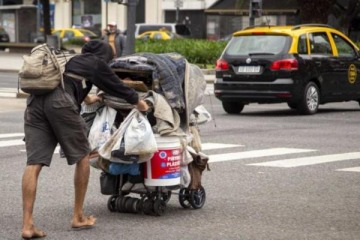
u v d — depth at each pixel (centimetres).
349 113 3778
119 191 1641
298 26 3672
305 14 6969
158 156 1591
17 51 9575
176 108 1597
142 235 1473
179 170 1622
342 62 3775
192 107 1627
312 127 3188
